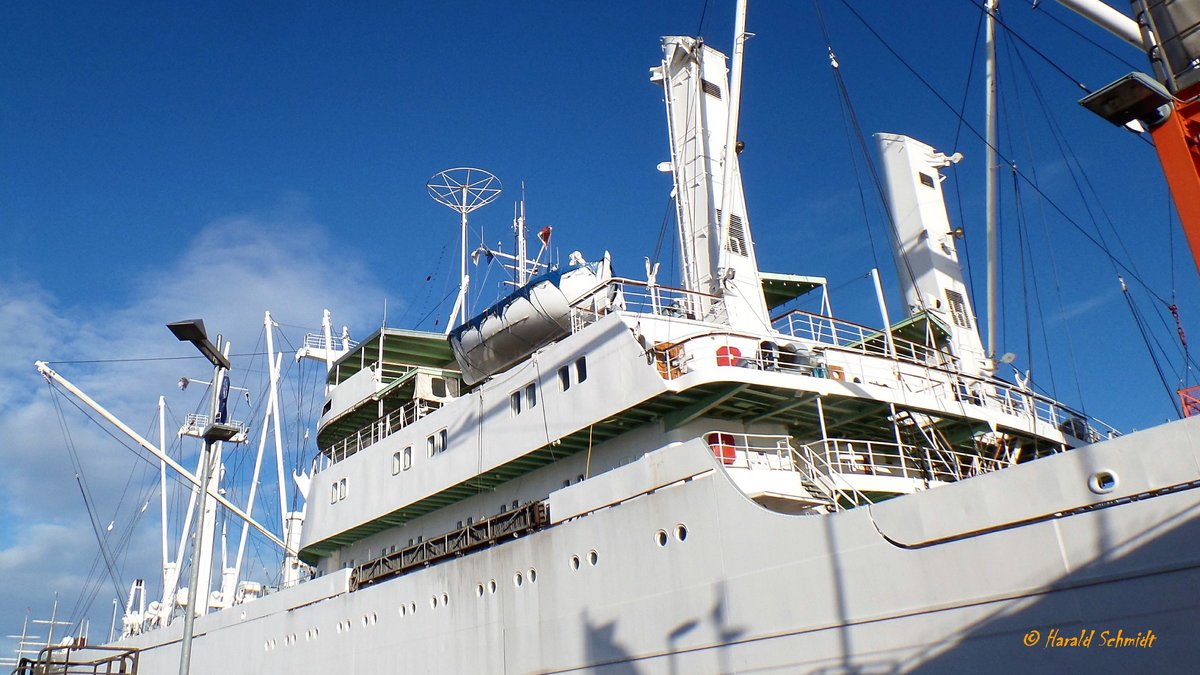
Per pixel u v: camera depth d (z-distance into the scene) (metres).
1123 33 19.20
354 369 36.97
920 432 24.20
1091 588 13.69
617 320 23.45
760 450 22.56
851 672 16.19
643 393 22.17
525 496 26.95
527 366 26.08
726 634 18.20
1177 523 13.04
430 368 32.53
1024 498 14.67
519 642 22.53
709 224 27.98
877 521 16.36
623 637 20.11
